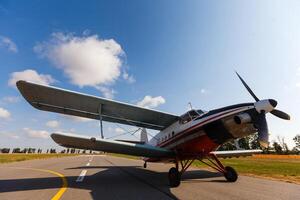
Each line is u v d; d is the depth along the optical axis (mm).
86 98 8719
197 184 6734
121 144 7395
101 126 8734
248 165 15219
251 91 6973
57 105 9156
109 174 9523
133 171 10992
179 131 8570
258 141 6348
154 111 9234
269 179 7832
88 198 4703
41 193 5219
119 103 9062
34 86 7805
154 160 12039
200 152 7930
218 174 9570
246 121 6410
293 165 15250
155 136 11172
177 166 6789
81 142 7141
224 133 7008
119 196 4926
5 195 5000
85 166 13930
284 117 7172
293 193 5277
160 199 4641
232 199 4633
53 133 6645
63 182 6980
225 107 7148
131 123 10773
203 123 7430
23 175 8828
